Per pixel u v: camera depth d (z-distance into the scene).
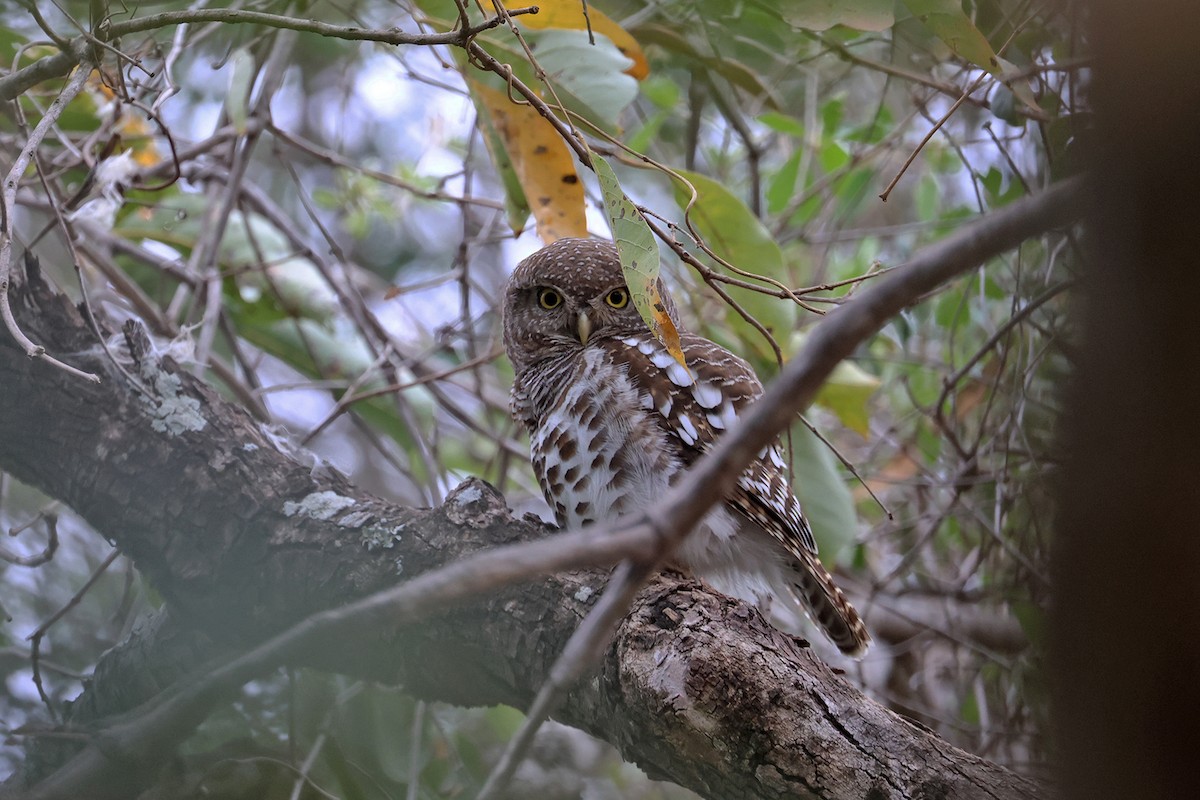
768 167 11.34
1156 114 3.39
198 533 6.17
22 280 6.42
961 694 9.25
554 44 7.54
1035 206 3.15
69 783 5.50
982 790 4.62
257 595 6.13
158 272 10.24
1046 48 7.66
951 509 8.77
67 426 6.25
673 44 9.23
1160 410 3.52
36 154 6.80
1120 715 3.65
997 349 8.75
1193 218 3.41
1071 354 3.89
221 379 9.59
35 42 6.66
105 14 5.87
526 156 7.74
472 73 7.55
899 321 9.17
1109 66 3.48
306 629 3.14
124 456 6.21
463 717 9.84
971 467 8.35
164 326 8.97
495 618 5.66
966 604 9.74
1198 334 3.45
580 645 2.97
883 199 5.92
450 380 10.59
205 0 8.15
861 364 10.61
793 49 9.64
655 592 5.31
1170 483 3.52
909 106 10.23
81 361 6.36
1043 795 4.57
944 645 9.90
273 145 10.14
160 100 6.80
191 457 6.26
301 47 12.41
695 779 5.04
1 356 6.25
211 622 6.21
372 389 10.21
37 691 7.25
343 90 10.30
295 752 7.09
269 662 3.33
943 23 6.58
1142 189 3.46
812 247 10.59
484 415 11.78
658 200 11.53
